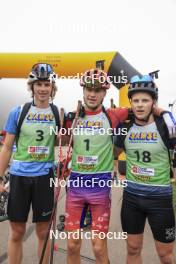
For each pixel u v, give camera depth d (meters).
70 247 2.63
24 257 3.42
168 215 2.47
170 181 2.54
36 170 2.71
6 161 2.80
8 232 4.15
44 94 2.68
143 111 2.47
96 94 2.59
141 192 2.50
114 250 3.68
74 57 9.77
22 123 2.71
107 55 9.65
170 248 2.50
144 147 2.49
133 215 2.55
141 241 2.62
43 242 2.83
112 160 2.68
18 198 2.70
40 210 2.73
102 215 2.60
